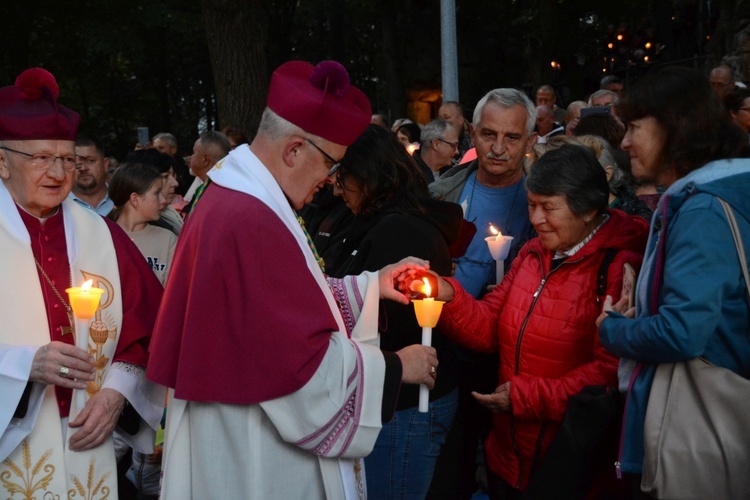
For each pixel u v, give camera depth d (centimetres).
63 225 290
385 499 318
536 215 301
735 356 249
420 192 327
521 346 307
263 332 232
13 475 269
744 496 241
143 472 435
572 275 303
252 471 239
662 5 1944
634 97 269
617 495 302
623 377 272
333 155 252
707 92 261
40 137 268
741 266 244
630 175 445
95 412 274
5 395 255
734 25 1191
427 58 2391
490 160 405
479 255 412
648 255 265
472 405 342
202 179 704
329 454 241
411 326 320
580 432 282
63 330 281
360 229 331
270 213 240
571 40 2270
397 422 313
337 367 239
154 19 2248
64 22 2427
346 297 287
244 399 232
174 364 244
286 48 2816
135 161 491
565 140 397
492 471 330
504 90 406
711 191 247
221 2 1334
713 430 243
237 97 1357
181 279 246
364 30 3150
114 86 3111
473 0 2344
